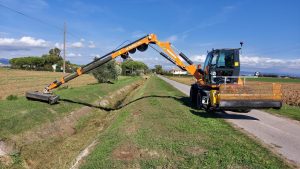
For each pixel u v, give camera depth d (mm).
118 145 9578
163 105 18734
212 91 14148
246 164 7781
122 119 15031
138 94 31359
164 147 9219
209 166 7633
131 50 17891
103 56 17922
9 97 19750
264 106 13602
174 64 18703
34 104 16578
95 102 23219
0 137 10828
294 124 14078
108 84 40438
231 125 13102
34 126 12969
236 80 16594
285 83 63406
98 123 17094
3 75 60656
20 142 11234
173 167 7645
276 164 7863
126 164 7949
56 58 135375
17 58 138875
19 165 9984
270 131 12188
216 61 16750
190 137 10422
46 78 52625
